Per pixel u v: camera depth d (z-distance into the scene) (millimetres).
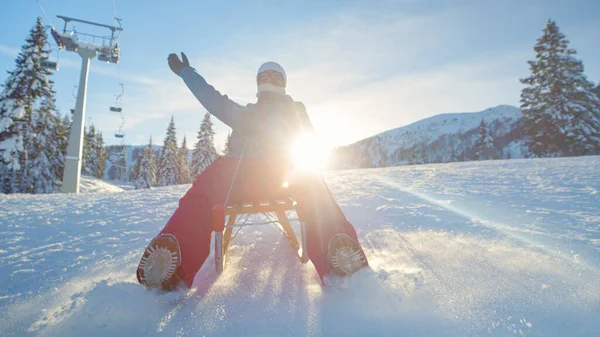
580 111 33594
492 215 3881
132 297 1562
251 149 2197
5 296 1830
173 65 2264
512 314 1400
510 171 10477
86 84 22188
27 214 5777
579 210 3955
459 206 4625
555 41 35156
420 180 9320
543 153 35406
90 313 1438
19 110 25516
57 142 29359
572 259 2084
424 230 3219
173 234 1760
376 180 9914
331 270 1771
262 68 2357
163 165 52594
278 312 1526
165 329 1384
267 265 2305
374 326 1357
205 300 1684
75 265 2500
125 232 3871
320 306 1571
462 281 1772
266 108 2232
